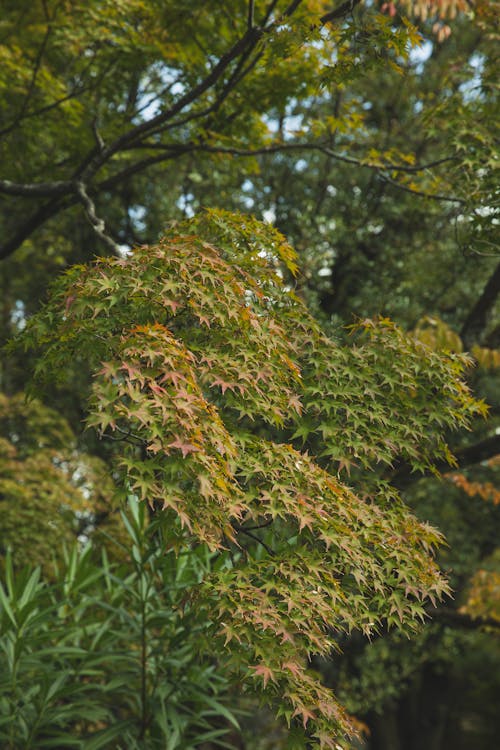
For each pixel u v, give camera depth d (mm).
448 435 7359
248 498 2680
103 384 2436
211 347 2812
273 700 2715
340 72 4105
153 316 2730
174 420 2395
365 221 8117
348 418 3092
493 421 7305
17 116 5613
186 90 5621
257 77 5426
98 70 6004
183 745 4465
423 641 8180
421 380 3344
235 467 2648
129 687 4820
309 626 2629
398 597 2914
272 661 2555
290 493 2801
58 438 7105
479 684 10812
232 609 2564
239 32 5422
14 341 2961
